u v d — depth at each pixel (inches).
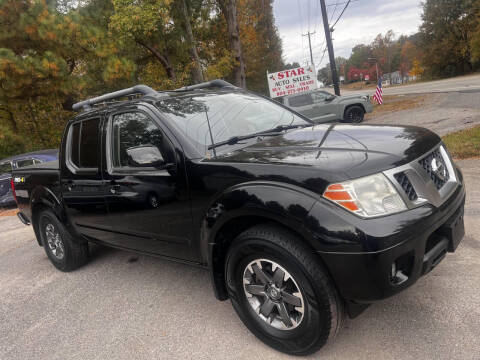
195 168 114.0
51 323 143.2
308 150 105.3
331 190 87.7
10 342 134.6
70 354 121.4
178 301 144.3
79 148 161.0
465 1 2372.0
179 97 141.9
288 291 100.5
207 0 833.5
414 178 94.2
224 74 824.3
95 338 128.2
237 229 110.5
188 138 121.3
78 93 595.5
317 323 94.1
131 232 144.1
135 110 136.7
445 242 99.1
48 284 181.9
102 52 569.6
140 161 115.0
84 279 179.5
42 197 182.4
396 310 115.6
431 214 92.0
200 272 167.3
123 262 193.2
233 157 111.3
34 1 508.7
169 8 648.4
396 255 85.3
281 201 92.1
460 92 819.4
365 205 86.4
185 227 121.7
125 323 134.6
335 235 85.5
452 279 126.2
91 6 645.3
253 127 138.0
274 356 105.7
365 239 83.6
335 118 601.6
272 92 729.0
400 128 120.5
